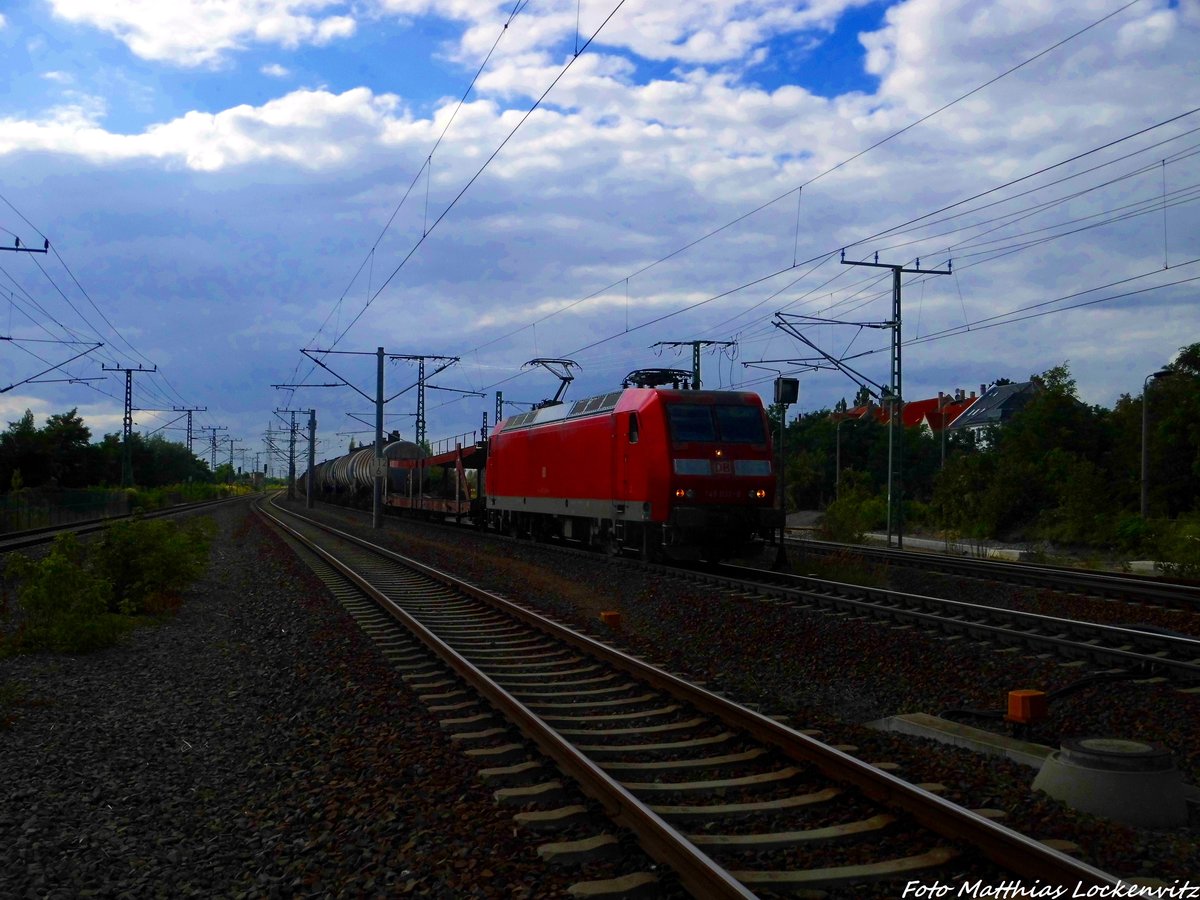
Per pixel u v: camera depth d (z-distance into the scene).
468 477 40.56
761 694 9.17
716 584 17.86
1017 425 46.03
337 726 8.28
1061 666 10.52
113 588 16.20
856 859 5.23
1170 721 8.73
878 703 10.16
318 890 5.02
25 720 8.74
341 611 15.56
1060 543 32.69
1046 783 6.45
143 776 7.12
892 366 32.47
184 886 5.14
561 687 9.95
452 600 17.11
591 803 5.98
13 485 44.91
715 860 5.18
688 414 20.52
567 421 25.77
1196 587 16.31
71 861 5.47
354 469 61.03
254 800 6.51
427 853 5.33
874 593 15.82
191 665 11.63
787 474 58.25
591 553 24.45
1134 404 41.62
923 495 61.03
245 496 140.12
